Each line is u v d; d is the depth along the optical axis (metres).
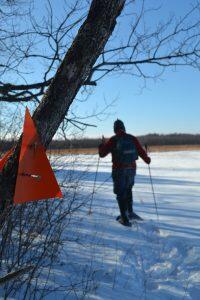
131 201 8.22
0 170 3.36
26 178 2.88
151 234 7.09
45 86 4.72
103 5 3.37
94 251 5.72
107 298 4.32
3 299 3.75
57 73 3.39
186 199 10.98
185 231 7.26
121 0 3.41
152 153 48.38
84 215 7.54
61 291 4.21
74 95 3.43
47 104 3.37
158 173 20.55
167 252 6.11
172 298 4.61
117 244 6.30
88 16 3.41
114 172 8.09
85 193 9.59
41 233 4.43
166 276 5.25
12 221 4.12
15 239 4.32
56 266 4.89
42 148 2.94
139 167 25.53
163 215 8.73
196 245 6.30
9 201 3.33
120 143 8.14
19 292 3.96
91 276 4.79
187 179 16.94
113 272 5.04
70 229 6.36
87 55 3.37
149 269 5.46
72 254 5.43
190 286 4.88
